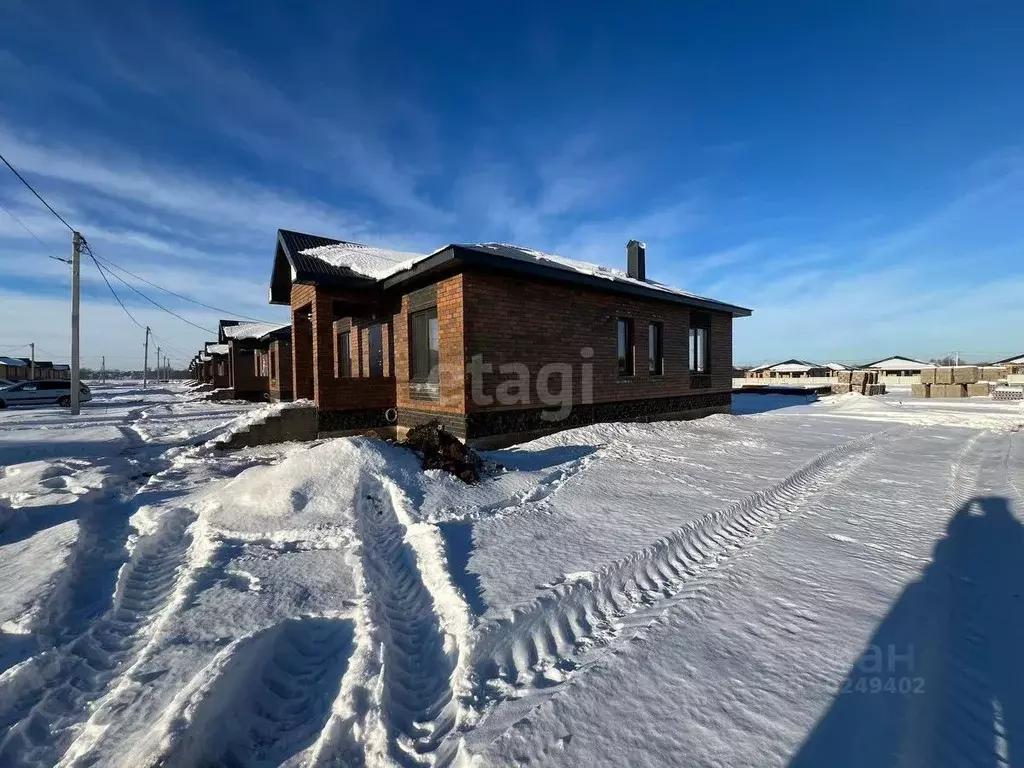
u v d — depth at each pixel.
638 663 2.45
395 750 2.00
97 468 6.99
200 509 5.08
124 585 3.50
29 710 2.23
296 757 2.00
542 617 2.90
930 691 2.26
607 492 5.60
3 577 3.40
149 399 24.53
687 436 9.72
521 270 8.42
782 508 5.24
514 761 1.86
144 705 2.18
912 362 56.69
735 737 1.96
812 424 12.63
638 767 1.82
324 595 3.25
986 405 17.98
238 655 2.43
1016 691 2.30
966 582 3.43
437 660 2.63
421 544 4.03
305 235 11.09
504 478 5.98
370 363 11.08
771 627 2.79
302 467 5.47
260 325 22.72
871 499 5.57
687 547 4.11
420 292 9.11
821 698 2.19
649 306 11.98
